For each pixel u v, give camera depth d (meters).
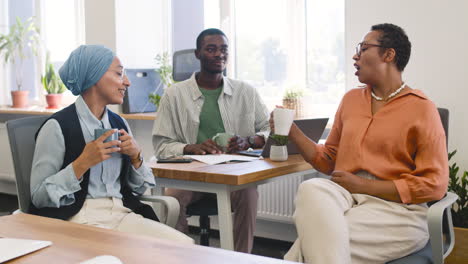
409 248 1.89
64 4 4.88
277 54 3.81
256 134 2.82
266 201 3.63
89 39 4.36
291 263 1.03
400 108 2.08
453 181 2.77
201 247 1.14
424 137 2.01
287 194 3.52
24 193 1.92
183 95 2.88
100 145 1.83
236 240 2.80
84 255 1.09
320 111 3.62
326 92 3.63
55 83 4.80
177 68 3.61
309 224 1.78
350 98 2.27
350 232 1.85
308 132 2.47
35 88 5.21
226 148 2.67
